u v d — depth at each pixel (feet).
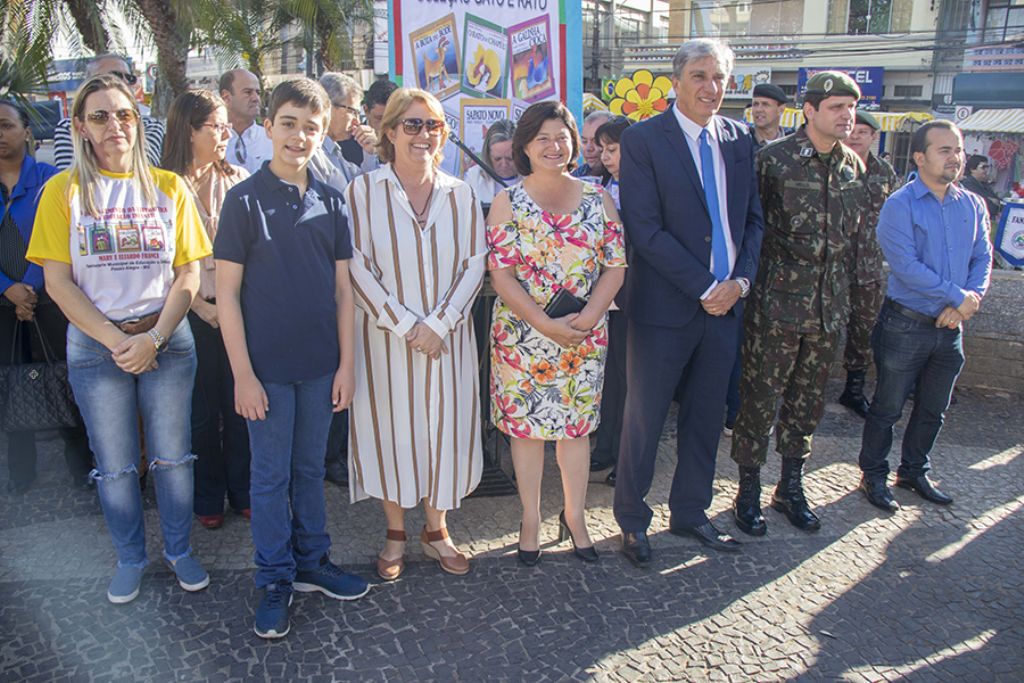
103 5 29.27
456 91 14.84
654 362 10.85
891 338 12.50
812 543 11.75
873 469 12.98
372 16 59.98
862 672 9.02
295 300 9.21
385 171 10.08
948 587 10.68
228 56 39.11
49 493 12.91
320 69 55.47
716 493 13.37
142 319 9.62
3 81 27.73
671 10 94.79
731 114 94.32
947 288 12.05
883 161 16.60
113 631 9.42
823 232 11.38
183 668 8.82
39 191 12.49
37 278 12.47
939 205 12.47
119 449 9.76
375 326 10.10
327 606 10.03
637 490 11.10
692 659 9.17
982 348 17.90
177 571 10.28
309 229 9.27
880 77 84.48
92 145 9.43
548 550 11.44
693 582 10.72
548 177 10.30
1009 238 20.65
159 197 9.74
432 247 10.05
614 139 13.88
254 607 9.97
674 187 10.60
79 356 9.50
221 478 11.92
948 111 80.53
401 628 9.62
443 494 10.41
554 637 9.52
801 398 11.98
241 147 14.05
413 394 10.16
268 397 9.30
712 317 10.86
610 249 10.52
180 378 9.99
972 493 13.33
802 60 88.89
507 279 10.30
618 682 8.77
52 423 11.08
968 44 80.48
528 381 10.50
